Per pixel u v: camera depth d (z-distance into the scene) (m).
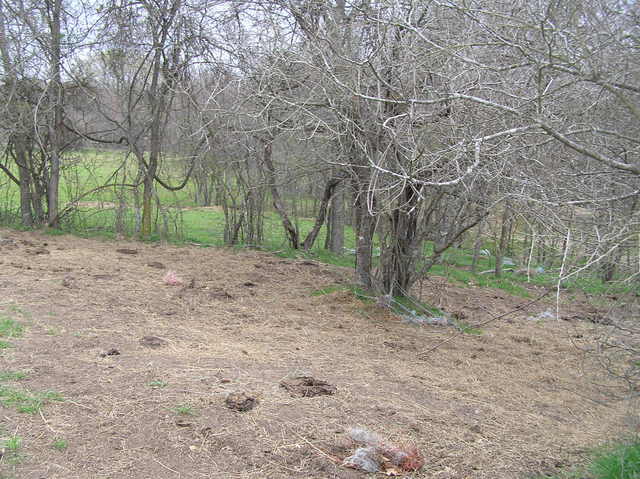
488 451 4.41
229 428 4.23
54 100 12.62
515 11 4.68
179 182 15.62
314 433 4.30
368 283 9.30
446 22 6.09
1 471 3.43
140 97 12.70
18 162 13.02
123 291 8.10
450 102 5.73
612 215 4.08
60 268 9.09
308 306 8.48
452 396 5.54
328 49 7.14
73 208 13.30
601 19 3.83
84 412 4.26
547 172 5.22
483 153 4.68
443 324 8.48
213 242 13.54
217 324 7.13
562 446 4.67
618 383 6.18
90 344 5.73
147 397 4.59
